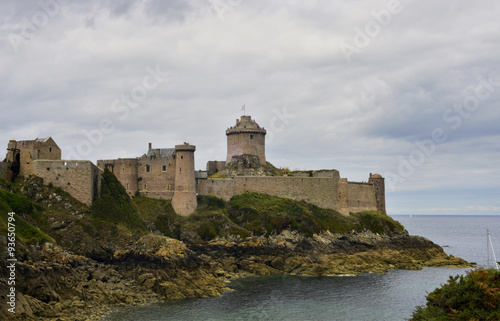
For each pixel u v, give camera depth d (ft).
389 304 389.19
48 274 333.62
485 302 256.73
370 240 590.96
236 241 525.34
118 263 415.23
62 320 306.55
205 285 415.64
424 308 285.23
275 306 379.55
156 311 354.74
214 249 513.86
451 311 261.85
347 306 382.42
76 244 409.08
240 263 516.32
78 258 393.09
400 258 577.43
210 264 466.70
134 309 357.20
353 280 485.56
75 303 334.65
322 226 583.58
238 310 366.02
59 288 338.95
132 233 440.86
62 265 349.41
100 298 358.84
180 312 354.54
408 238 615.98
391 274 521.65
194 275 418.10
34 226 394.11
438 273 529.45
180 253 422.82
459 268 567.59
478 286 264.93
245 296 410.52
